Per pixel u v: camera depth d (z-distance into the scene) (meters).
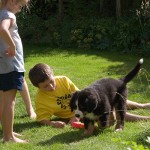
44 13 14.66
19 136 5.35
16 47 5.08
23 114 6.31
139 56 10.99
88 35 12.43
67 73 9.12
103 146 4.74
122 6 13.45
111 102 5.30
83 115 5.05
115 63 10.08
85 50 12.04
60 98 6.00
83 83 8.16
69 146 4.80
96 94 5.06
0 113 5.36
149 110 6.30
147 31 11.81
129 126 5.52
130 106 6.32
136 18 12.02
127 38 11.80
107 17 13.46
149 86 7.53
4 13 4.93
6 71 5.02
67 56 11.19
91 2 14.05
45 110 5.89
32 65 10.16
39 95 6.02
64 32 13.02
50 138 5.19
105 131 5.32
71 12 13.99
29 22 13.85
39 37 13.58
